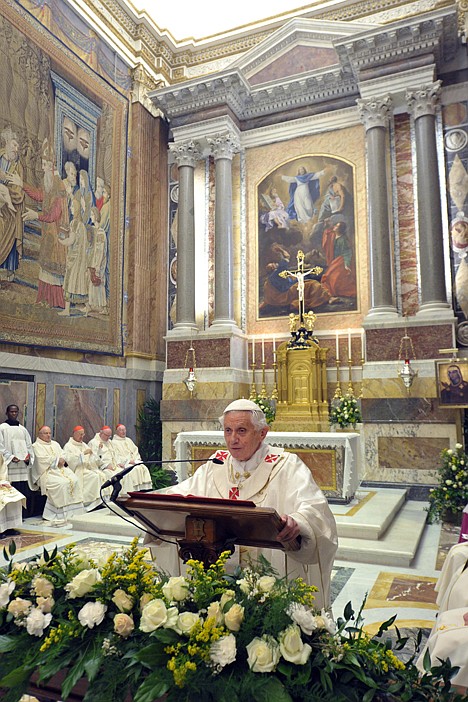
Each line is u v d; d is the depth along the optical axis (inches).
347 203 443.2
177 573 97.4
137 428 452.4
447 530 282.7
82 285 408.5
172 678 58.5
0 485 281.0
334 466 305.4
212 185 487.2
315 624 63.4
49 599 72.1
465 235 403.9
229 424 104.0
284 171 467.8
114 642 64.5
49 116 384.5
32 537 272.5
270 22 504.7
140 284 471.2
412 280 415.2
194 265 475.2
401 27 393.7
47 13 388.8
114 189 453.4
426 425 365.4
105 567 74.8
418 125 405.1
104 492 342.0
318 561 89.9
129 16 486.0
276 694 56.6
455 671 62.0
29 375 355.9
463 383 338.6
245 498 101.5
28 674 66.7
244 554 99.5
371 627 156.9
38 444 324.5
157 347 483.2
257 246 470.6
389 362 381.1
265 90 464.4
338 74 442.0
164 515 83.8
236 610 62.9
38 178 370.3
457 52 423.8
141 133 485.1
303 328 424.2
